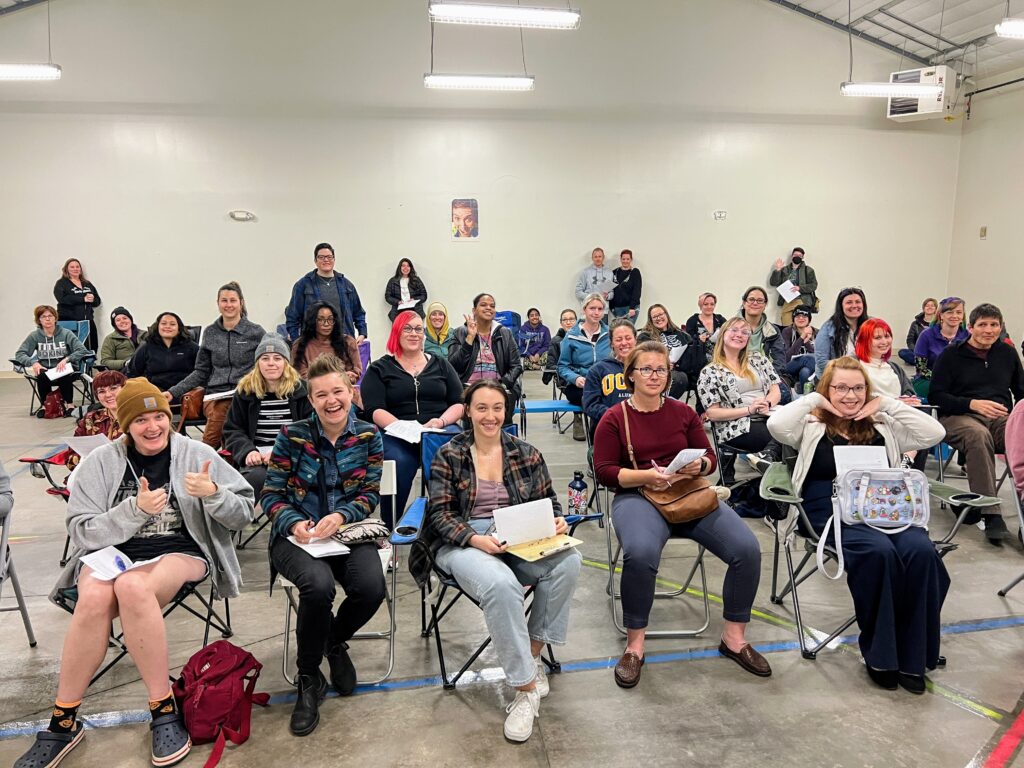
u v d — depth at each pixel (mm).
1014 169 9633
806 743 2021
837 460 2607
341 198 9422
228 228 9258
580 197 9844
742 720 2135
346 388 2365
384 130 9383
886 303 10664
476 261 9805
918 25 9125
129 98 8867
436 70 9297
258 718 2170
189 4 8773
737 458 5191
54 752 1951
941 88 9195
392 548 2490
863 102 10117
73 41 8641
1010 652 2527
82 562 2119
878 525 2416
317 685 2195
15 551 3557
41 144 8820
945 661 2453
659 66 9672
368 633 2713
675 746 2012
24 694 2316
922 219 10562
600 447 2736
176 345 5098
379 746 2025
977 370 3945
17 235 8930
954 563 3320
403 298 9320
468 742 2041
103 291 9141
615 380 4055
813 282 10078
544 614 2281
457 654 2555
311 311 4617
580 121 9695
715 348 4113
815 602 2936
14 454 5500
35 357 7094
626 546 2373
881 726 2100
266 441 3588
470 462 2439
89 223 9016
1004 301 9875
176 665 2459
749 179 10094
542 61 9469
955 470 4762
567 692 2301
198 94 8977
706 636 2670
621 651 2562
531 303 9984
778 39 9773
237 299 4543
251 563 3402
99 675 2330
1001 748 1993
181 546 2307
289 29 9008
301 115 9211
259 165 9219
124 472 2293
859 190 10344
